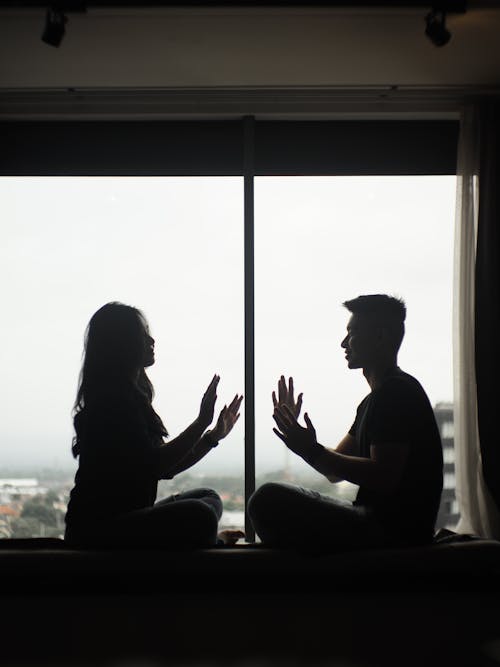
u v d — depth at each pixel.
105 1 2.71
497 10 2.76
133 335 2.52
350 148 3.62
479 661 1.63
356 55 3.12
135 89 3.43
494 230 3.35
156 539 2.32
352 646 1.73
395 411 2.35
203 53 3.10
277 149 3.62
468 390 3.27
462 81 3.36
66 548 2.34
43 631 1.85
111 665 1.61
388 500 2.36
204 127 3.62
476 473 3.23
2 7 2.72
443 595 2.23
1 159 3.59
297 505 2.34
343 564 2.27
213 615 1.99
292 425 2.38
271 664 1.61
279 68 3.24
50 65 3.19
